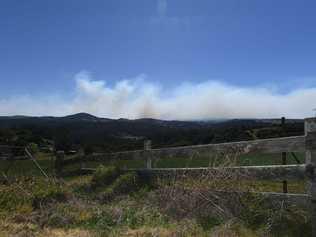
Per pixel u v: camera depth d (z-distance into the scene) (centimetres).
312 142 667
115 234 708
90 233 723
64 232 735
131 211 826
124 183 1109
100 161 1436
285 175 727
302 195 697
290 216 711
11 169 1460
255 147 805
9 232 733
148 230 718
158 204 866
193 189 822
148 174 1122
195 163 1155
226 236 678
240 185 799
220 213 759
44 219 804
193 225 727
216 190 805
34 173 1402
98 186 1141
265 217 729
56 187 1034
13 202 919
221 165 837
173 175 1007
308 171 673
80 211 841
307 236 662
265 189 866
